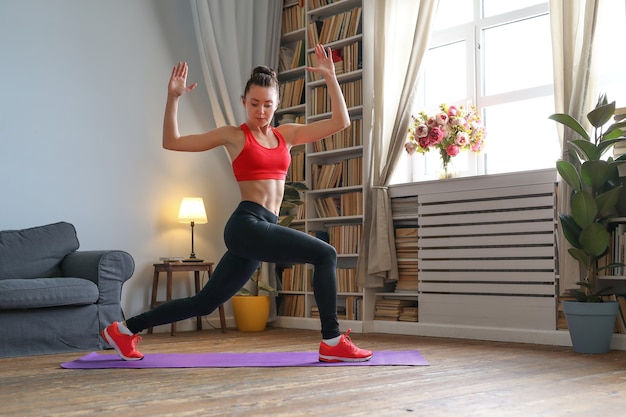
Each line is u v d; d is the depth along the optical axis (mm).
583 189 4219
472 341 4738
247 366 3426
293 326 5992
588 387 2812
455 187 5082
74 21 5387
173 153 5883
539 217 4645
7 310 4141
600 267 4211
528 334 4617
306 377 3068
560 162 4082
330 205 5883
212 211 6090
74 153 5309
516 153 5184
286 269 6129
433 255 5207
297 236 3316
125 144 5598
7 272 4605
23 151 5055
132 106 5672
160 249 5727
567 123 4098
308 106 6090
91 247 5340
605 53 4715
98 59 5500
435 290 5180
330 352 3512
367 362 3514
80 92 5375
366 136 5543
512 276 4758
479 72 5375
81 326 4441
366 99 5559
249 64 6164
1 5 5023
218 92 6035
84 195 5332
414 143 5367
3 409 2389
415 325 5266
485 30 5402
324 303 3471
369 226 5469
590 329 3990
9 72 5027
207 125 6148
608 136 4125
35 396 2648
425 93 5746
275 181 3385
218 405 2410
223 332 5520
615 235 4254
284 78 6547
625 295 4273
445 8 5645
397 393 2648
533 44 5141
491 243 4879
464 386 2820
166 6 5961
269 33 6340
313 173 6059
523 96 5125
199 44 6020
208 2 6020
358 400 2500
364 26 5602
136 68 5723
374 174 5445
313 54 6121
